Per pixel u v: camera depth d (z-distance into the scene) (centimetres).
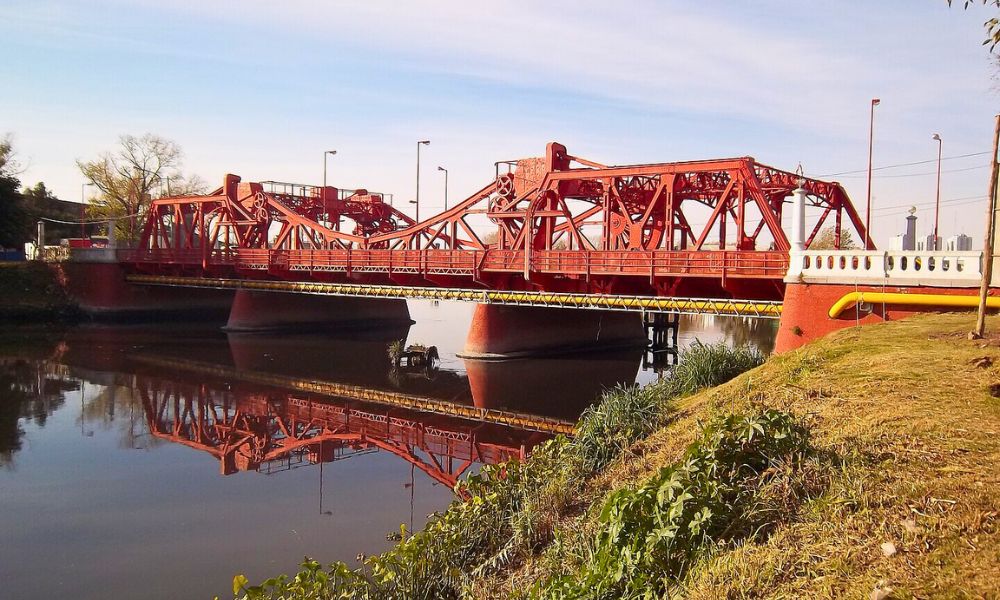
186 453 2253
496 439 2420
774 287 2872
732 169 2948
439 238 4281
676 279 3172
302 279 5119
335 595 884
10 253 6600
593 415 1216
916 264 1958
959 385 865
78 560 1391
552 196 3647
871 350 1184
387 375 3650
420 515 1638
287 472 2036
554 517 945
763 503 630
